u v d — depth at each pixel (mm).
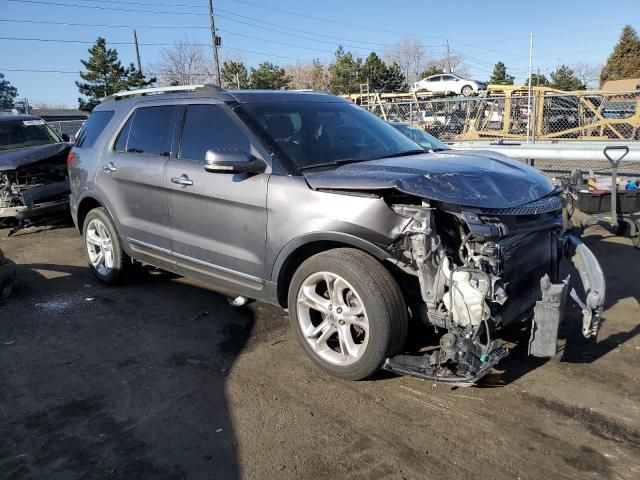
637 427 3035
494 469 2736
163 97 4883
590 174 7469
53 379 3785
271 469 2795
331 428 3113
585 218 7219
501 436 2990
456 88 33125
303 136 4094
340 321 3533
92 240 5715
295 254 3764
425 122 15742
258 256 3904
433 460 2814
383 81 53469
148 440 3066
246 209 3902
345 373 3523
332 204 3445
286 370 3797
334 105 4719
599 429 3025
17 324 4773
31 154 7980
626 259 6133
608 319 4480
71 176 5867
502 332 4188
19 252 7332
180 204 4449
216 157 3693
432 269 3225
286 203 3646
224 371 3814
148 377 3771
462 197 3172
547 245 3723
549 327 3154
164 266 4906
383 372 3701
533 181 3721
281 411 3299
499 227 3131
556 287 3137
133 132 5082
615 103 13922
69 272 6281
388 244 3279
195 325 4613
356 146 4230
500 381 3545
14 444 3062
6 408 3434
